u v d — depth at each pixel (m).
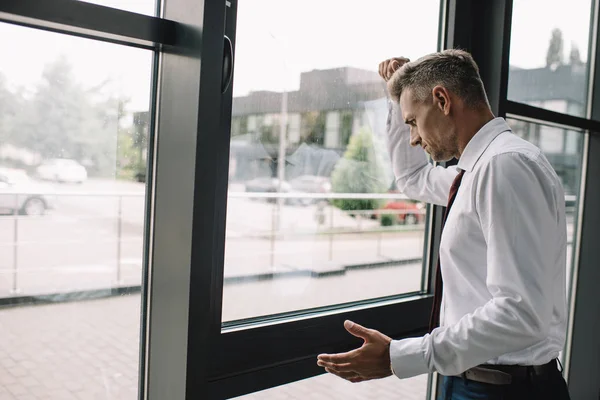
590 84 2.22
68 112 1.03
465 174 1.08
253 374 1.22
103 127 1.07
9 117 0.96
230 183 1.28
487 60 1.61
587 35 2.15
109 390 1.15
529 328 0.89
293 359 1.30
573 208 2.29
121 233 1.12
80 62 1.02
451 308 1.09
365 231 1.62
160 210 1.10
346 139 1.54
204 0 0.97
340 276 1.58
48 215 1.03
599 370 2.23
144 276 1.16
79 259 1.08
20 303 1.03
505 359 1.04
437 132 1.10
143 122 1.12
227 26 1.08
